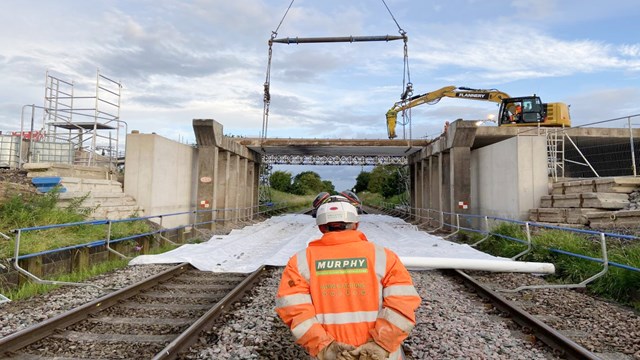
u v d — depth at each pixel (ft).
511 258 32.30
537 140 47.83
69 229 30.63
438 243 42.68
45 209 31.30
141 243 36.78
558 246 29.73
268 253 37.93
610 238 30.30
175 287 24.06
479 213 61.21
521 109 71.82
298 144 77.05
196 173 66.28
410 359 13.33
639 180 36.76
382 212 129.80
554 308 19.79
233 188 74.02
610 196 36.63
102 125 55.72
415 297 6.45
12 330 16.14
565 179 48.60
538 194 47.03
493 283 25.55
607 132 67.77
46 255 24.98
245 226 70.23
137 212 46.01
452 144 60.64
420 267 28.78
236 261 33.32
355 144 76.48
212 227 60.90
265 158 102.32
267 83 72.95
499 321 17.67
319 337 6.04
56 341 15.11
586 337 15.83
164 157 52.85
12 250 23.43
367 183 289.94
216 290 23.54
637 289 20.48
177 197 57.93
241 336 15.19
